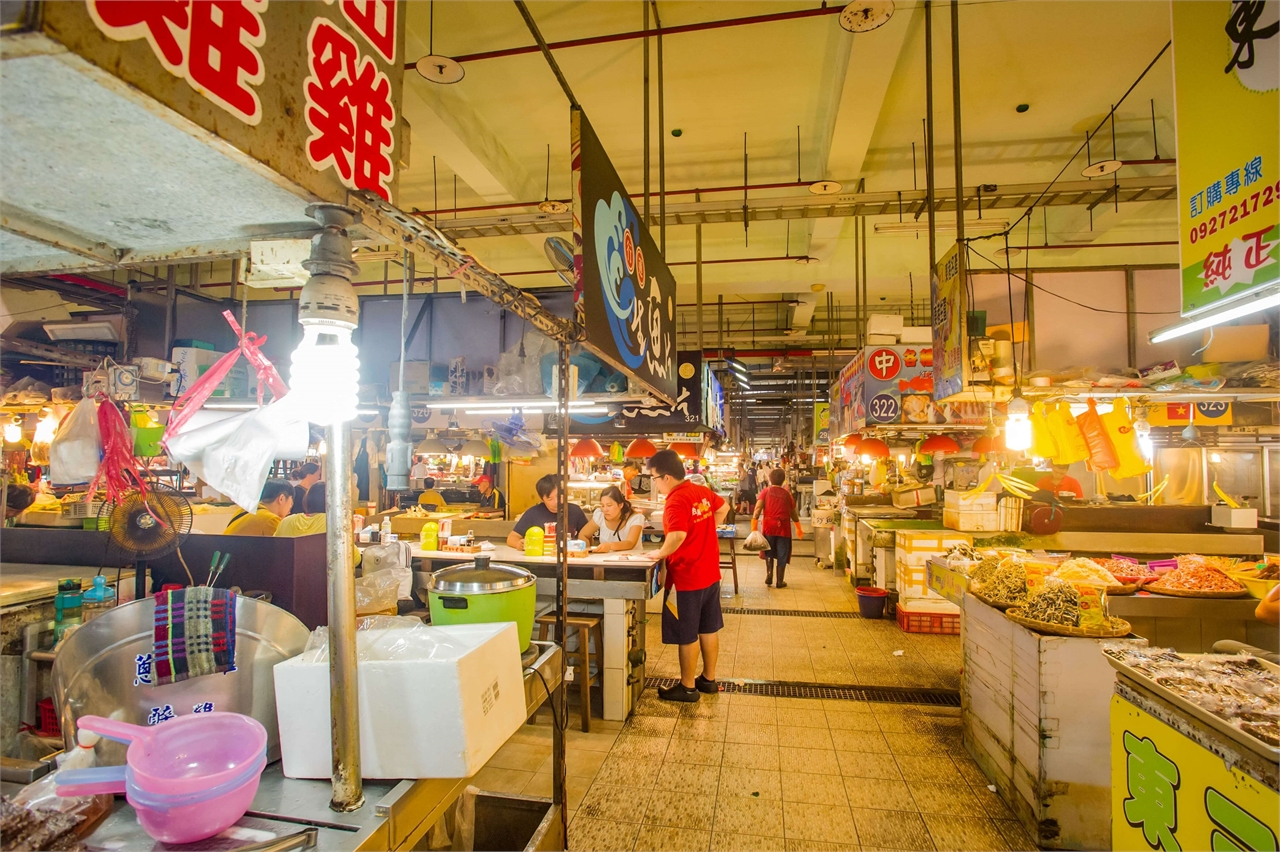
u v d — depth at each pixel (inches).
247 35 35.1
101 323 131.8
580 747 134.1
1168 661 76.7
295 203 42.7
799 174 248.1
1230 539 193.0
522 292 69.1
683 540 156.0
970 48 186.1
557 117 225.0
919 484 319.0
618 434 227.3
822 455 543.5
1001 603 115.8
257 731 47.8
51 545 97.3
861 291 372.8
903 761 127.3
